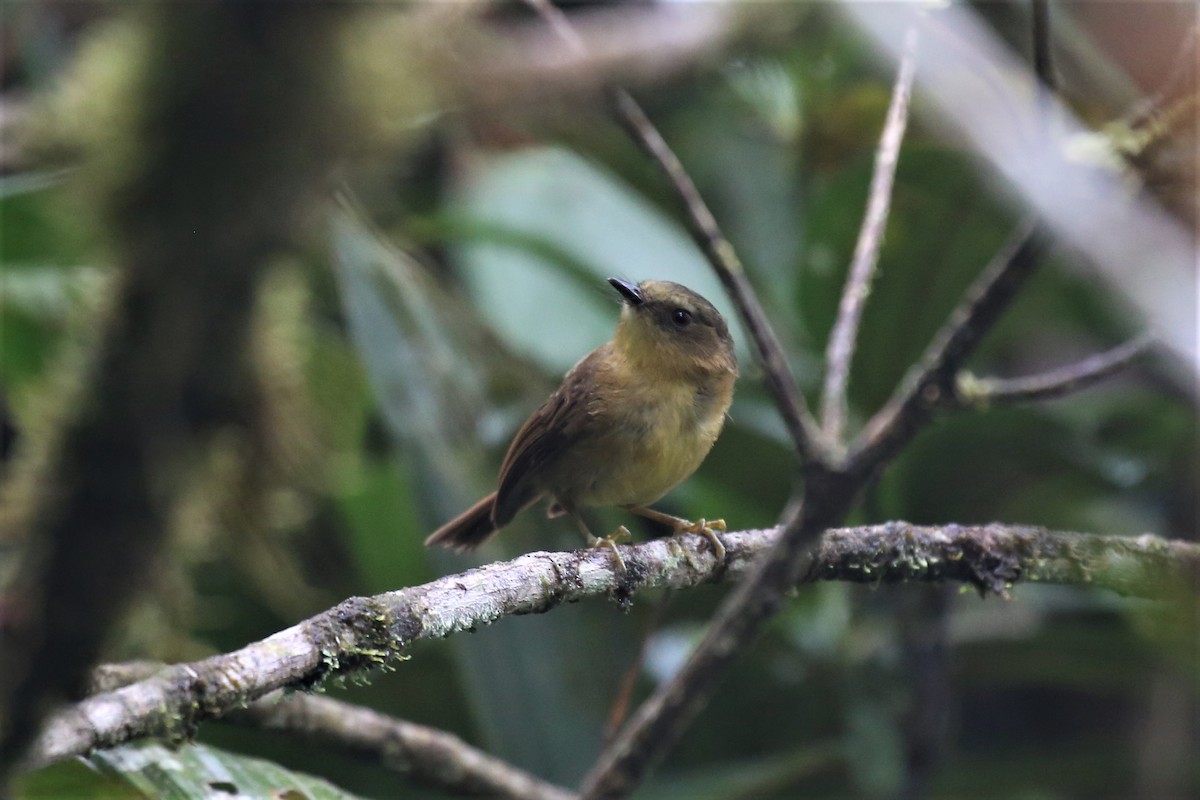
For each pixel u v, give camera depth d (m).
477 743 10.94
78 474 2.45
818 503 6.14
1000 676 11.43
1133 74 8.09
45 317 8.74
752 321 6.13
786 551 6.27
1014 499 10.98
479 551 9.33
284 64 2.13
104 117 2.18
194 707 4.56
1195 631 6.91
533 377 11.06
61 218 2.40
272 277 2.35
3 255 8.66
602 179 11.53
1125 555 6.83
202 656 6.35
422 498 8.99
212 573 9.45
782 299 11.59
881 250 10.23
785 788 11.02
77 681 2.74
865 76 11.41
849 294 6.61
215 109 2.13
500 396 11.00
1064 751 11.96
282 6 2.11
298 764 9.84
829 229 10.27
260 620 10.02
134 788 5.32
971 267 10.20
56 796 5.26
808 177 12.24
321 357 8.90
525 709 8.66
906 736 10.00
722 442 10.41
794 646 10.74
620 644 10.63
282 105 2.14
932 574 6.81
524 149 11.54
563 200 11.19
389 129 2.29
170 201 2.19
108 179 2.19
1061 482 10.85
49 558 2.53
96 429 2.39
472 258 11.29
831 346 6.53
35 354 8.84
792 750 11.12
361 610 5.16
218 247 2.21
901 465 10.27
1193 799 11.34
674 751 11.34
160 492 2.48
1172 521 11.60
